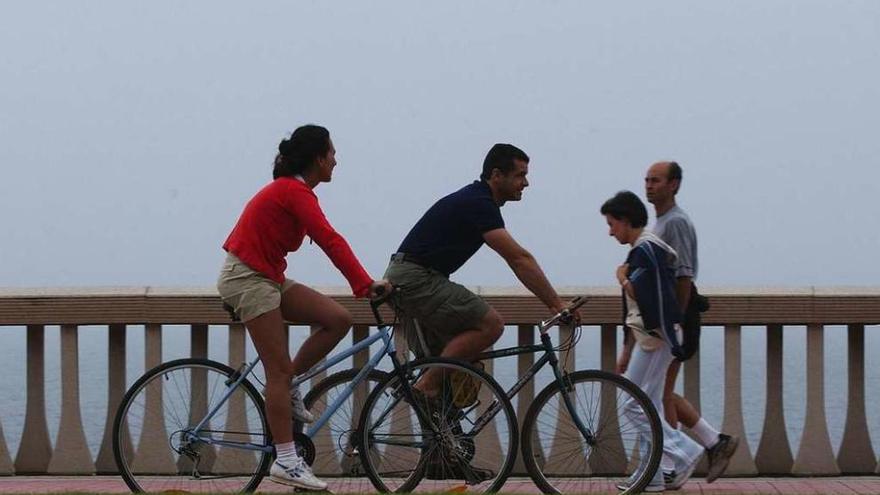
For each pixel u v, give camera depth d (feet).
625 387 85.30
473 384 85.71
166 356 101.76
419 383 85.66
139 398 85.66
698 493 87.92
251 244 81.05
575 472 85.35
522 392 97.25
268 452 84.33
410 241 87.45
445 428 85.40
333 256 81.46
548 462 85.66
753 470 97.14
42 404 98.58
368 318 96.32
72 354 97.25
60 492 85.71
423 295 86.33
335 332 83.56
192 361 85.35
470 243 86.79
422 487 85.81
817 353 97.14
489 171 87.86
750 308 96.22
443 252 86.48
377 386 85.40
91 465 97.25
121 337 98.22
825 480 95.20
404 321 92.89
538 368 86.33
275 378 81.76
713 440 89.81
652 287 86.07
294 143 82.43
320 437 86.58
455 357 86.43
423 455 85.35
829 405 99.19
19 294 96.78
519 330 97.35
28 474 98.02
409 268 86.74
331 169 83.66
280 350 81.71
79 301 96.58
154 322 96.53
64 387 97.30
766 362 98.48
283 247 81.76
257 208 81.15
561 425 85.66
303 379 84.28
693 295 88.74
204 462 86.02
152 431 86.69
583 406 85.66
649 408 84.74
